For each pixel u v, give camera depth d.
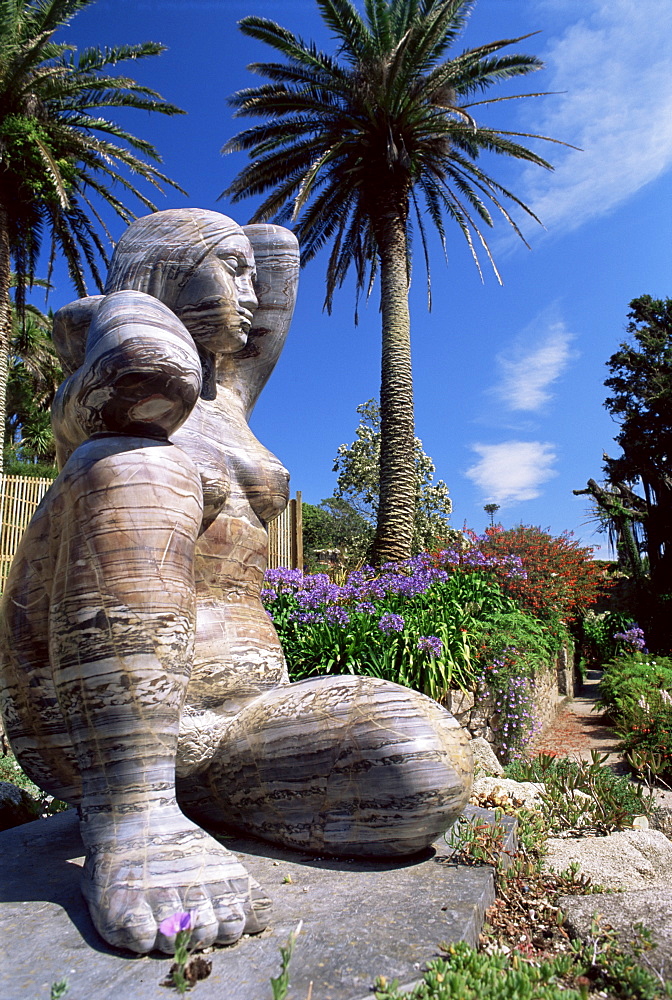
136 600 1.82
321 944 1.59
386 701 2.04
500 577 9.68
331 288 15.59
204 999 1.37
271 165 13.98
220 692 2.27
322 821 2.07
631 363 27.86
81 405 1.98
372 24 13.03
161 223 2.55
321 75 13.34
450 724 2.09
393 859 2.10
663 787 5.29
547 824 2.99
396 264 13.19
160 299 2.52
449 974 1.43
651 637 19.25
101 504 1.87
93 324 2.04
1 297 14.76
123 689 1.78
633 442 27.14
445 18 12.30
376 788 1.98
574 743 8.37
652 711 6.80
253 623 2.43
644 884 2.49
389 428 12.35
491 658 7.17
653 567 24.86
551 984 1.55
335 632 6.14
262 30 12.80
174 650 1.85
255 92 13.51
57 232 15.80
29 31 13.74
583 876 2.45
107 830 1.74
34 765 2.21
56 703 2.13
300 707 2.13
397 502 12.02
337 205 14.62
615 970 1.64
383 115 13.27
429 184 14.86
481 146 14.01
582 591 12.71
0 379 14.58
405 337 12.81
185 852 1.68
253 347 3.00
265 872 2.02
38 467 24.83
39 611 2.13
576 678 15.66
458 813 2.04
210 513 2.36
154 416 1.95
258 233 3.08
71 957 1.54
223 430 2.59
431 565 8.99
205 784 2.31
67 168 14.55
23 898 1.89
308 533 30.77
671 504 26.22
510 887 2.19
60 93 14.12
